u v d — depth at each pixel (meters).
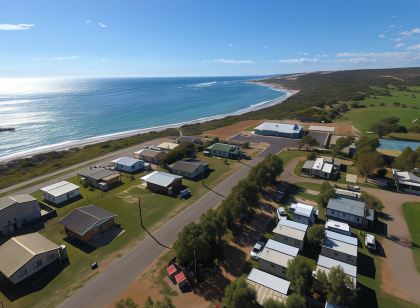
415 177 70.12
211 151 97.44
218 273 40.75
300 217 52.97
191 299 36.25
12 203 53.69
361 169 74.75
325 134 121.94
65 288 38.81
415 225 53.22
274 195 65.12
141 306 35.47
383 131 116.50
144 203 63.09
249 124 149.75
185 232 42.53
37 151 121.62
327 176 74.50
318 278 35.41
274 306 30.41
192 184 73.00
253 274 38.03
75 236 50.94
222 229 45.72
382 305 35.41
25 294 37.97
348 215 53.66
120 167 85.38
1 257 42.22
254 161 90.38
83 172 77.50
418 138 111.81
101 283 39.53
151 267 42.53
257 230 51.22
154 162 91.81
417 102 197.12
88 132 155.50
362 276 40.28
